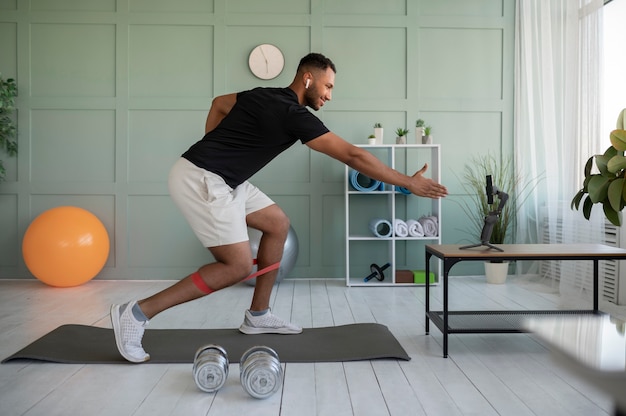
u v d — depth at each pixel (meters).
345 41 4.90
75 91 4.85
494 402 1.96
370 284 4.51
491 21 4.94
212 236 2.43
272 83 4.86
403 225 4.62
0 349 2.68
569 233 4.06
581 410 1.88
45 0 4.82
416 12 4.91
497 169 4.96
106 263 4.86
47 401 1.97
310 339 2.82
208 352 2.10
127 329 2.39
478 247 2.78
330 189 4.92
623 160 2.95
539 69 4.48
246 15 4.85
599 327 0.71
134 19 4.83
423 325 3.21
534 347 2.70
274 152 2.53
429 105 4.94
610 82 4.09
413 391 2.08
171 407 1.93
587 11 3.87
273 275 2.92
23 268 4.85
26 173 4.84
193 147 2.52
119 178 4.87
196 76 4.87
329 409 1.91
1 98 4.65
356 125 4.92
